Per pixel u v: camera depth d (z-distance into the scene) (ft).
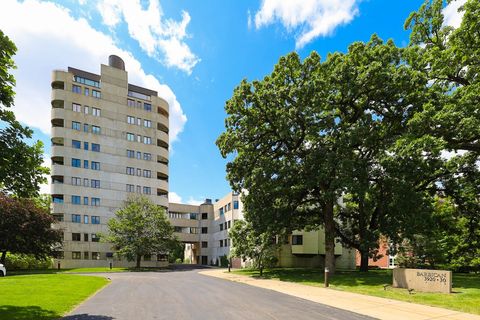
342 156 74.13
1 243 120.67
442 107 65.10
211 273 116.06
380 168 76.79
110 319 32.04
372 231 82.79
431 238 107.14
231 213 196.95
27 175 33.65
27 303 38.52
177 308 38.40
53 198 184.44
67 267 177.47
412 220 74.64
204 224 244.83
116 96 210.18
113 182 200.23
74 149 191.11
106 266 188.14
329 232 87.30
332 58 84.94
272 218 88.22
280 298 46.60
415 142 60.08
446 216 90.99
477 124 57.77
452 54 64.39
